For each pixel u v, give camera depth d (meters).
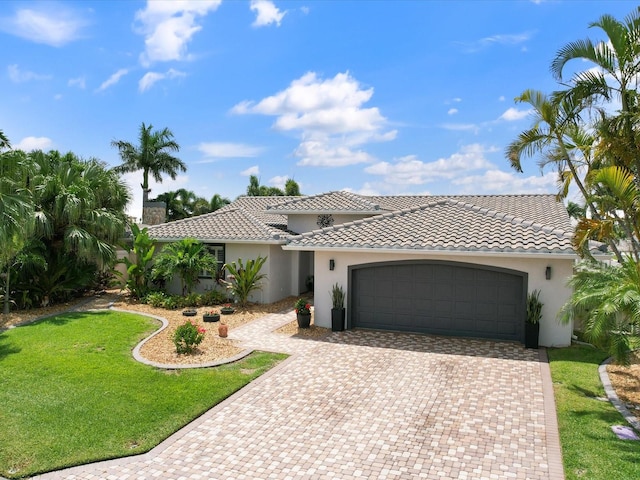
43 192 19.88
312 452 8.31
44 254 20.91
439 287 16.61
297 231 26.39
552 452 8.20
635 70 12.84
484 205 25.25
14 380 11.78
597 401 10.42
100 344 15.05
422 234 16.97
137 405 10.26
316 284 18.11
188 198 56.59
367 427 9.29
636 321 9.48
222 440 8.80
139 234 23.53
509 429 9.14
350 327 17.69
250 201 34.09
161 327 17.62
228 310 20.61
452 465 7.81
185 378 11.98
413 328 17.02
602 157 13.12
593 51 13.06
